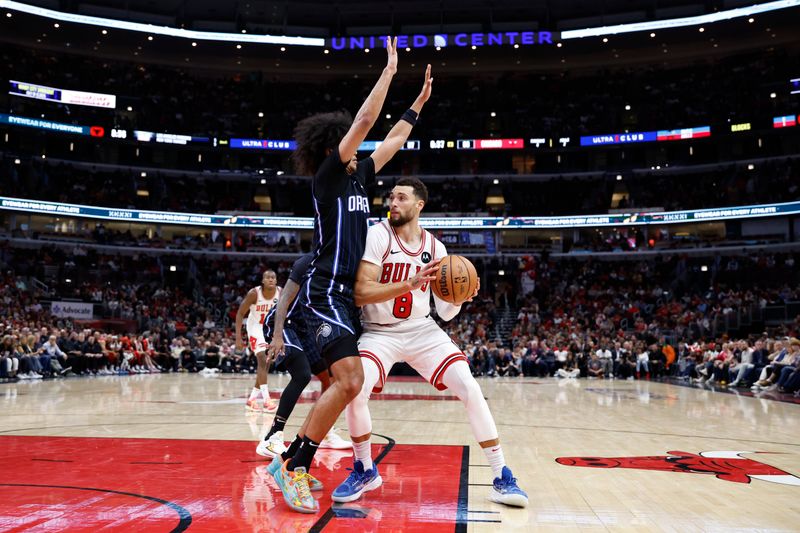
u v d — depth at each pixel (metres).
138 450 5.07
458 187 35.97
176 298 29.91
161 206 33.31
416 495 3.54
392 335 3.70
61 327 21.81
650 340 23.88
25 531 2.68
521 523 2.94
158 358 22.30
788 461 4.79
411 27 34.84
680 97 35.00
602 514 3.12
